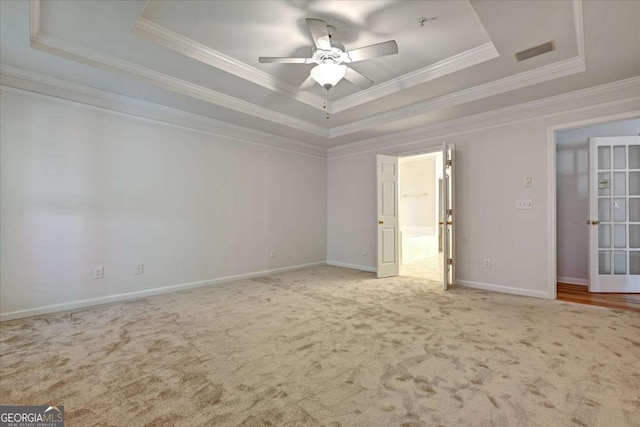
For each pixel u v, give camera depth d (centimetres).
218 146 441
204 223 425
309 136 509
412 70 326
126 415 151
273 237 511
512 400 162
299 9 230
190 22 245
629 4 195
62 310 313
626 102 304
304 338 243
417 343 232
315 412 153
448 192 420
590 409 154
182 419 148
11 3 197
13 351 219
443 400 162
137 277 365
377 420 147
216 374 189
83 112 326
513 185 375
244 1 221
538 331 253
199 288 408
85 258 329
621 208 386
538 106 353
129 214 360
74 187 322
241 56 299
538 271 358
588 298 354
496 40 248
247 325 271
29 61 268
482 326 265
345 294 376
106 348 225
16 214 290
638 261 382
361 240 547
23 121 293
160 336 247
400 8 228
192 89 342
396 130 471
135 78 300
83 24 232
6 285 285
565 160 431
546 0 202
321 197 592
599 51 249
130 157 359
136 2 208
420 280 456
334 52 248
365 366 198
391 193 493
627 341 232
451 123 425
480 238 402
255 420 148
